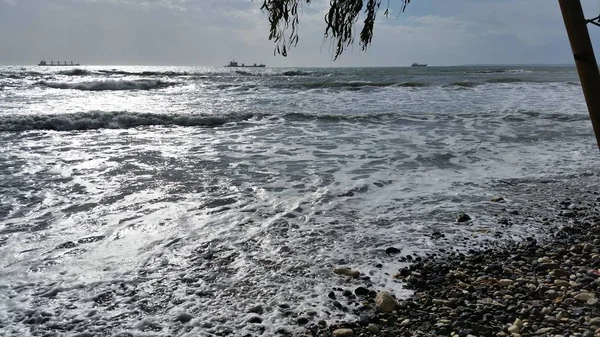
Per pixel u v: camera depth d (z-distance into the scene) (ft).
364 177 25.40
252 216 19.10
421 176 25.72
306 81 92.73
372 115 46.19
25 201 20.52
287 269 14.33
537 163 28.73
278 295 12.71
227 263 14.69
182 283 13.34
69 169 26.32
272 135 37.81
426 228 18.02
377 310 12.01
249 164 28.14
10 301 12.18
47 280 13.37
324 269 14.37
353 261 14.97
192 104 57.11
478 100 60.23
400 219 19.02
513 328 10.91
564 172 26.66
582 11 5.85
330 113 49.11
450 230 17.83
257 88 75.72
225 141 35.40
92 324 11.23
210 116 44.21
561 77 102.37
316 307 12.09
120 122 42.55
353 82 81.35
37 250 15.40
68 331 10.93
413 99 61.77
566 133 38.50
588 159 29.73
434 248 16.12
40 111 49.34
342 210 20.04
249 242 16.39
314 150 32.24
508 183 24.45
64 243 16.03
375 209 20.24
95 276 13.65
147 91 73.00
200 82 88.43
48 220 18.22
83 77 102.17
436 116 46.42
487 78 100.07
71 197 21.20
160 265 14.46
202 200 21.11
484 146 33.65
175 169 26.68
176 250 15.60
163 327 11.16
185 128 41.29
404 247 16.16
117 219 18.44
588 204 21.07
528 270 14.43
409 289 13.20
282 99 62.08
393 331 11.09
